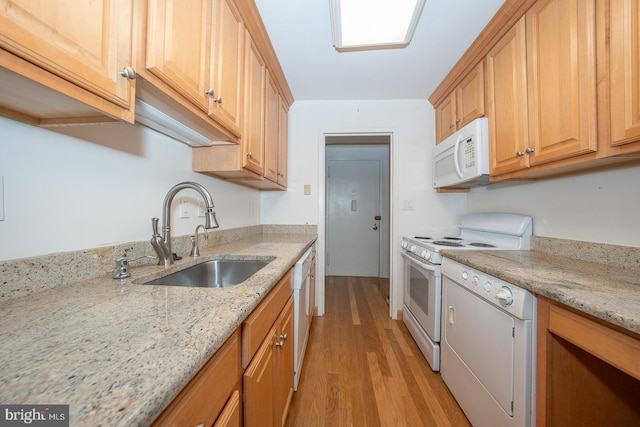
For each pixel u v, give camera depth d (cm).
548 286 86
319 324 240
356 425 126
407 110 257
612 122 92
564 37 110
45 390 33
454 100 211
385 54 183
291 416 131
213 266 136
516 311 95
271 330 97
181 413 44
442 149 219
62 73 51
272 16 147
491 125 162
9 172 68
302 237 229
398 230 256
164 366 39
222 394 59
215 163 146
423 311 190
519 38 136
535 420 92
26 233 71
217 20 107
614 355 68
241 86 133
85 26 56
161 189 126
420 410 136
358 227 414
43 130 75
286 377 121
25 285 70
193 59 91
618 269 112
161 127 111
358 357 185
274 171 204
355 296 321
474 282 124
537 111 125
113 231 99
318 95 249
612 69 91
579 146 103
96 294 72
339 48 173
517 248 169
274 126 202
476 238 212
